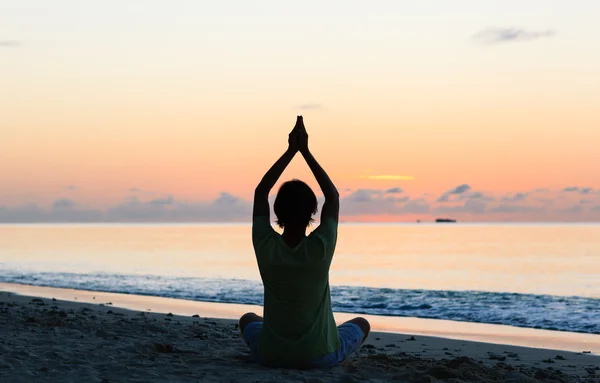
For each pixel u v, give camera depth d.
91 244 70.50
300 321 4.46
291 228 4.35
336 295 16.80
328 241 4.30
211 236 113.81
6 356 5.42
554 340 9.42
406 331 10.52
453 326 11.24
